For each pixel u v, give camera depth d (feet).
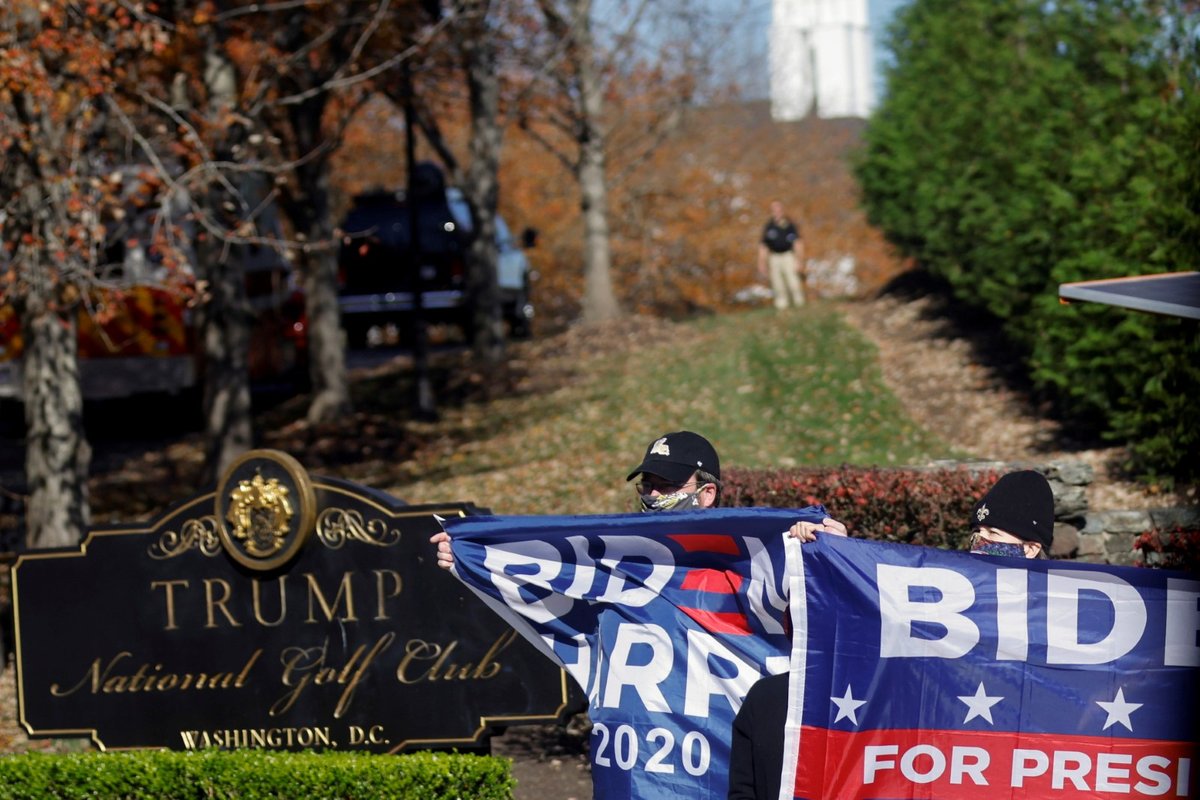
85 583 28.09
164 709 27.71
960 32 77.66
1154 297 23.06
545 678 26.02
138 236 62.95
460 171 92.73
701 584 17.87
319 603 26.94
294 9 67.15
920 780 15.83
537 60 95.25
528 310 117.60
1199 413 39.04
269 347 87.40
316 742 26.94
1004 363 62.85
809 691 15.62
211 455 61.31
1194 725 15.83
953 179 69.92
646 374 80.33
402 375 92.07
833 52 258.37
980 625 15.90
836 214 187.21
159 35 45.19
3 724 38.40
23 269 44.45
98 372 76.74
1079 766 15.80
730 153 184.14
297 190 77.30
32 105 43.60
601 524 18.15
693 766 17.28
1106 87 53.31
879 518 29.04
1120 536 33.45
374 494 26.71
